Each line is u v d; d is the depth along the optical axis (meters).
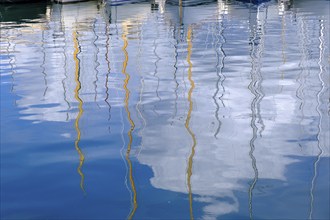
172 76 11.25
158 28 20.23
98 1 28.44
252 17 23.00
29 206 4.62
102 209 4.55
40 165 5.77
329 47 14.80
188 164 5.79
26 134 7.02
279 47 15.08
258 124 7.47
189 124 7.51
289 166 5.71
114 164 5.78
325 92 9.42
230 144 6.55
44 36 18.89
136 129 7.29
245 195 4.86
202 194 4.89
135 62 13.26
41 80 10.96
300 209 4.53
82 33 19.56
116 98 9.29
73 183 5.19
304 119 7.71
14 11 27.62
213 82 10.53
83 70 12.38
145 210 4.53
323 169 5.57
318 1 28.03
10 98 9.25
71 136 6.92
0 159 5.98
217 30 19.42
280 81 10.48
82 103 8.94
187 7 24.95
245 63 12.60
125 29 20.19
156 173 5.49
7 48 15.72
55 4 28.78
